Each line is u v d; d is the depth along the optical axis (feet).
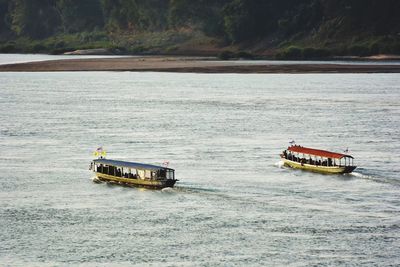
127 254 355.15
